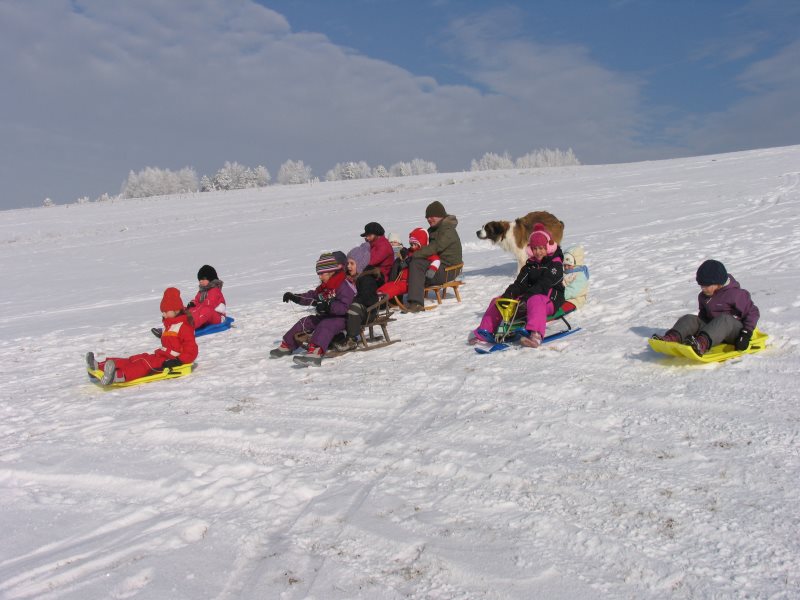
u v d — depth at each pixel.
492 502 2.98
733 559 2.38
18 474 4.01
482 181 39.53
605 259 10.03
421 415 4.29
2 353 8.56
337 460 3.71
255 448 4.05
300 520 3.03
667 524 2.64
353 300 6.17
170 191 93.06
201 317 8.41
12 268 20.81
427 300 8.76
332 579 2.53
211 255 19.88
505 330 5.82
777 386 3.90
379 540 2.77
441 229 8.45
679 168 33.09
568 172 41.31
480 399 4.42
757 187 19.66
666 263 8.91
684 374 4.35
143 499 3.50
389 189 40.22
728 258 8.60
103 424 4.86
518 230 9.40
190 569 2.70
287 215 30.77
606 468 3.18
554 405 4.12
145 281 16.02
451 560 2.56
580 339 5.55
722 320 4.43
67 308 12.83
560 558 2.50
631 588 2.29
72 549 2.97
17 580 2.72
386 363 5.74
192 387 5.74
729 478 2.95
